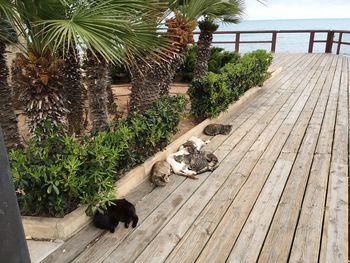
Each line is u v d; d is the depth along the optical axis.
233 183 2.77
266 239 2.05
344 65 9.41
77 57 3.24
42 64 2.37
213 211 2.35
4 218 0.75
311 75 7.95
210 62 6.93
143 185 2.71
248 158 3.29
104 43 2.06
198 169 2.93
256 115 4.79
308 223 2.21
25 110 2.54
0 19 2.51
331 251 1.94
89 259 1.87
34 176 1.86
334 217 2.29
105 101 3.06
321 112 4.94
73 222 2.05
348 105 5.32
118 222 2.14
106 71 3.04
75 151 2.09
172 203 2.46
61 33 1.93
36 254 1.89
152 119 2.92
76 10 2.10
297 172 2.98
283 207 2.40
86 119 3.84
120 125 2.70
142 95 3.70
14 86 3.55
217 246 1.99
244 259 1.88
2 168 0.74
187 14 3.75
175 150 3.34
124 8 2.27
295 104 5.39
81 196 2.10
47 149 2.08
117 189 2.43
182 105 3.60
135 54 2.69
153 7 2.58
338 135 3.96
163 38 2.86
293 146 3.61
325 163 3.17
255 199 2.51
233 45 12.10
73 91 3.48
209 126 4.01
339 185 2.74
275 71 8.00
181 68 7.11
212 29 5.64
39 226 2.01
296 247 1.98
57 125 2.43
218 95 4.27
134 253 1.92
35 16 2.14
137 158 2.76
